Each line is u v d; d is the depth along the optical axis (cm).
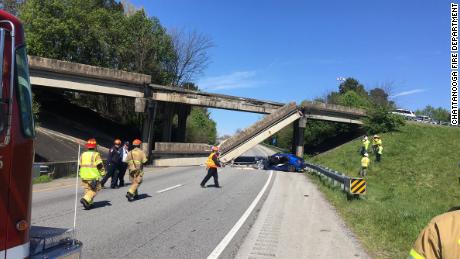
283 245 895
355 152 4838
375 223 1150
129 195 1416
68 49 5475
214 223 1102
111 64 6094
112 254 762
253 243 902
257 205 1470
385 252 860
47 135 3503
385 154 4488
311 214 1326
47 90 4666
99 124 5128
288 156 4041
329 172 2286
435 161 4006
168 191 1753
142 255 768
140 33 6088
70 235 430
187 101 4600
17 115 337
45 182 1898
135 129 5975
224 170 3353
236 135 4625
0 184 317
